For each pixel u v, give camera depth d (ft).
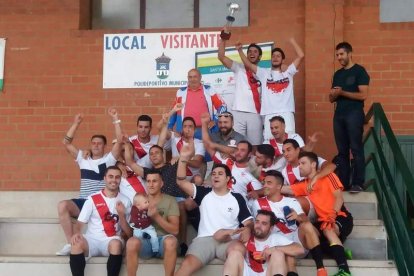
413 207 35.35
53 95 39.60
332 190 28.50
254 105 35.83
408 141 37.83
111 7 40.78
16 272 28.53
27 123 39.58
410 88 38.22
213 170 28.30
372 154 33.30
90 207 28.55
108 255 28.32
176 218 28.19
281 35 39.01
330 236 27.91
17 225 31.22
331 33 38.34
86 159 31.96
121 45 39.63
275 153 31.83
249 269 26.94
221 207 28.04
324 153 37.81
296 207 28.32
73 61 39.73
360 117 32.78
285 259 26.71
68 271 28.43
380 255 29.91
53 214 35.76
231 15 35.32
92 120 39.34
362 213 32.19
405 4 39.29
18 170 39.42
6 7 40.19
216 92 38.75
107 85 39.45
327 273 27.53
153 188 28.22
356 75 33.12
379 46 38.58
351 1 38.96
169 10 40.50
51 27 39.96
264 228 26.76
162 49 39.45
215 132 33.96
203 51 39.27
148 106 39.24
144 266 27.99
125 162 32.07
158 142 32.53
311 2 38.55
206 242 27.58
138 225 27.81
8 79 39.83
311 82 38.17
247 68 35.83
